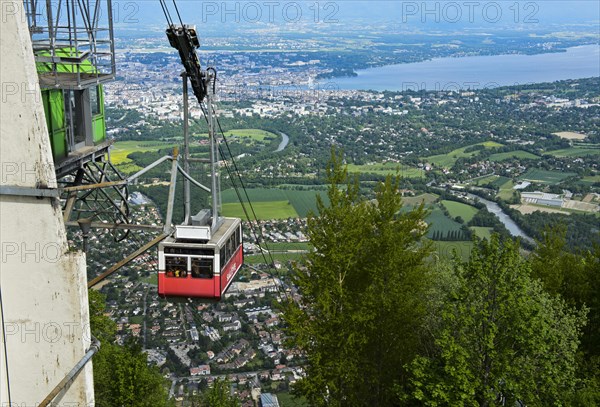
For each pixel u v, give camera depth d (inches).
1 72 352.5
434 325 894.4
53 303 379.6
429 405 690.8
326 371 816.9
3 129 358.9
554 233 1125.1
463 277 745.6
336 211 836.6
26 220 371.2
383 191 890.1
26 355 385.1
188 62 740.0
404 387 821.2
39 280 376.8
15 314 381.4
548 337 703.1
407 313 810.2
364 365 825.5
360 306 814.5
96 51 643.5
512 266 726.5
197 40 735.7
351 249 826.2
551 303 782.5
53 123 644.7
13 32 346.9
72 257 375.6
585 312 804.6
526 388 689.6
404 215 894.4
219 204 844.6
